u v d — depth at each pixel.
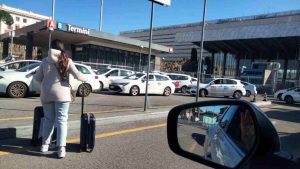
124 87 18.58
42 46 45.53
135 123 9.20
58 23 29.45
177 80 25.86
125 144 6.71
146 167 5.30
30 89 13.11
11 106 10.48
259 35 50.84
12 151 5.69
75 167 5.09
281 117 13.31
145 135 7.68
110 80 20.20
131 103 13.96
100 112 10.12
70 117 8.35
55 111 5.55
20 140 6.39
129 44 38.16
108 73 20.72
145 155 5.98
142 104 13.80
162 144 6.87
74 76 5.63
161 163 5.55
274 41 51.28
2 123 7.27
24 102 11.66
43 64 5.53
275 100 25.95
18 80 12.86
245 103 2.66
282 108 18.20
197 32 59.66
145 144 6.80
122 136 7.43
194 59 68.25
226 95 23.64
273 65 29.78
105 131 7.84
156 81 20.06
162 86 20.42
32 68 13.36
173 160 5.75
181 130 3.11
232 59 62.22
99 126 8.38
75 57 39.78
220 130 3.23
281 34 48.31
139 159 5.71
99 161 5.46
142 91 19.36
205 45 61.28
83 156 5.69
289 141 2.30
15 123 7.28
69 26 30.33
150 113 10.20
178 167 5.37
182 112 3.08
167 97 19.66
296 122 11.89
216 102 2.94
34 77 5.67
